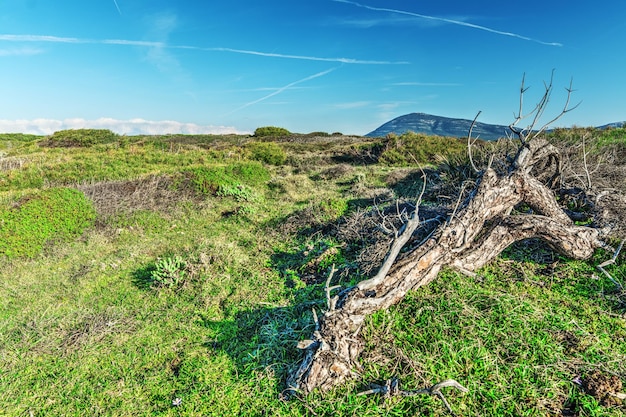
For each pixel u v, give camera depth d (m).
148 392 3.21
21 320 4.45
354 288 3.58
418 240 4.85
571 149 6.48
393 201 7.43
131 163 15.30
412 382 2.88
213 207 9.34
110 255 6.52
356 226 5.92
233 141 30.95
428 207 6.06
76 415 3.01
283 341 3.54
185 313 4.45
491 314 3.45
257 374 3.22
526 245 4.77
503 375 2.88
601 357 2.96
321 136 36.72
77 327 4.23
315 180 12.99
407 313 3.60
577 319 3.44
